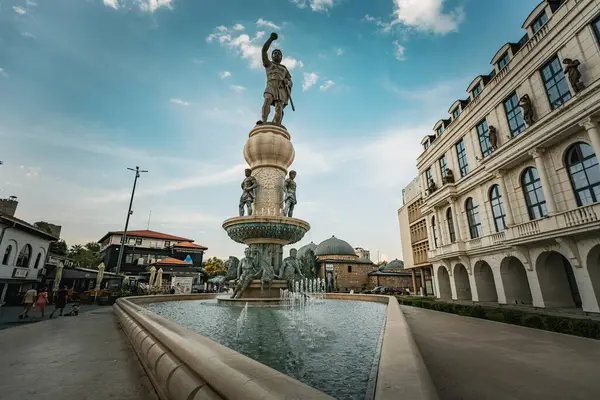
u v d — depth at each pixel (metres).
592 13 15.46
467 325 10.14
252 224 15.02
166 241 61.69
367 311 11.77
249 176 17.20
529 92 19.39
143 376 4.00
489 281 24.73
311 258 22.48
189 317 9.34
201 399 2.31
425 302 18.41
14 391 3.42
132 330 5.75
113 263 56.12
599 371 4.57
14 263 25.67
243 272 15.01
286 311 11.29
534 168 18.92
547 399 3.43
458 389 3.77
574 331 8.26
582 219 14.85
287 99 19.58
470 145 25.53
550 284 18.16
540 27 19.28
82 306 22.86
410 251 43.44
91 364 4.61
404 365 2.71
